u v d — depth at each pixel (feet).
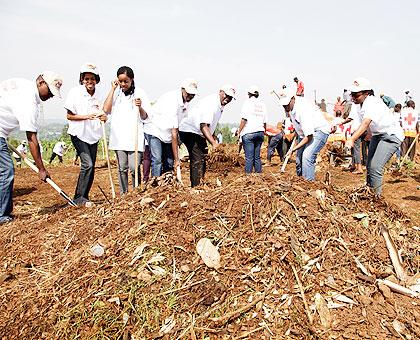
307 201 12.11
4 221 16.75
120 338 8.63
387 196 26.63
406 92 43.50
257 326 8.60
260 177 13.26
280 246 10.22
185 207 11.89
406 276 10.46
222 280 9.57
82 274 10.44
